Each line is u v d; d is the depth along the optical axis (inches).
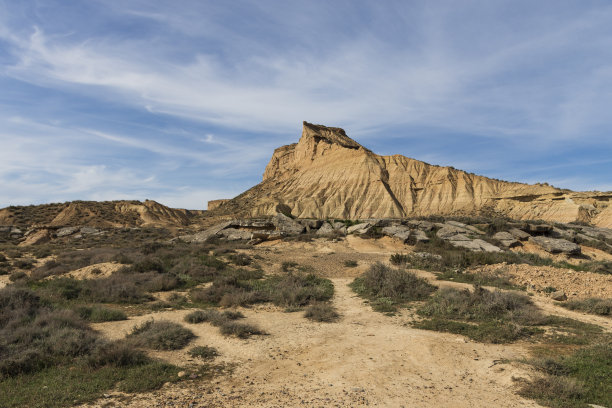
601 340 385.4
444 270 854.5
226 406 250.1
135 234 1892.2
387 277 690.8
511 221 1865.2
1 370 296.7
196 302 602.2
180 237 1520.7
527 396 261.9
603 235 1539.1
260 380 299.6
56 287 629.0
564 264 1046.4
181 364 335.0
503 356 345.1
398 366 324.2
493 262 943.7
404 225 1491.1
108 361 326.3
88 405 251.9
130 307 557.9
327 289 706.8
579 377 291.9
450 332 428.8
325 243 1317.7
